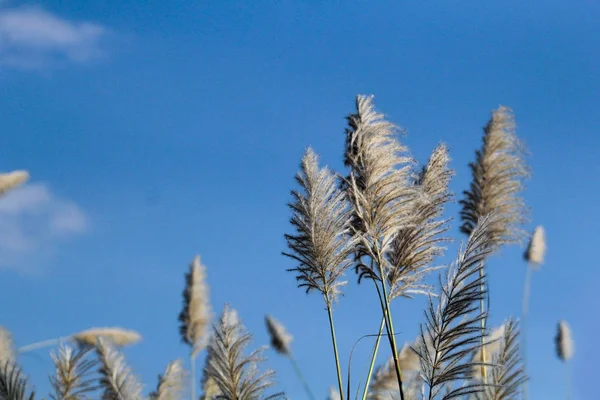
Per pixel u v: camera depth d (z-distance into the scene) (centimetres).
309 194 523
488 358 550
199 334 908
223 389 497
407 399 577
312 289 520
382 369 654
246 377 494
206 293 934
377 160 524
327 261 516
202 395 651
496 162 787
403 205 521
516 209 780
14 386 459
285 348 966
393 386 640
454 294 480
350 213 525
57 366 500
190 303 916
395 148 534
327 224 518
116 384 541
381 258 521
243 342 500
